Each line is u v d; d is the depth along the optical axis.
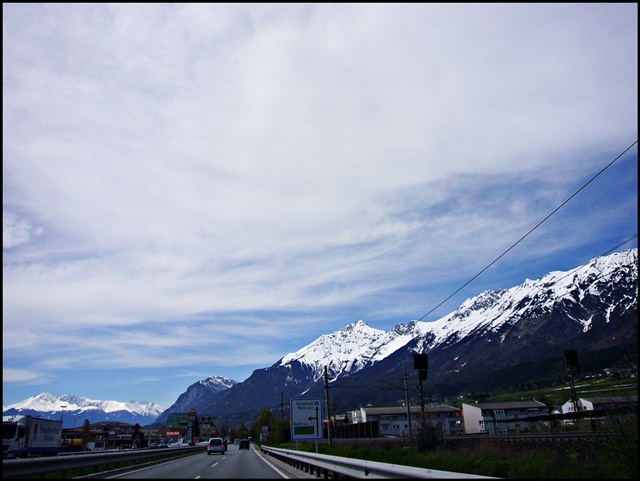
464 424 116.56
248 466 31.39
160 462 36.72
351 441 62.69
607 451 18.47
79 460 21.45
